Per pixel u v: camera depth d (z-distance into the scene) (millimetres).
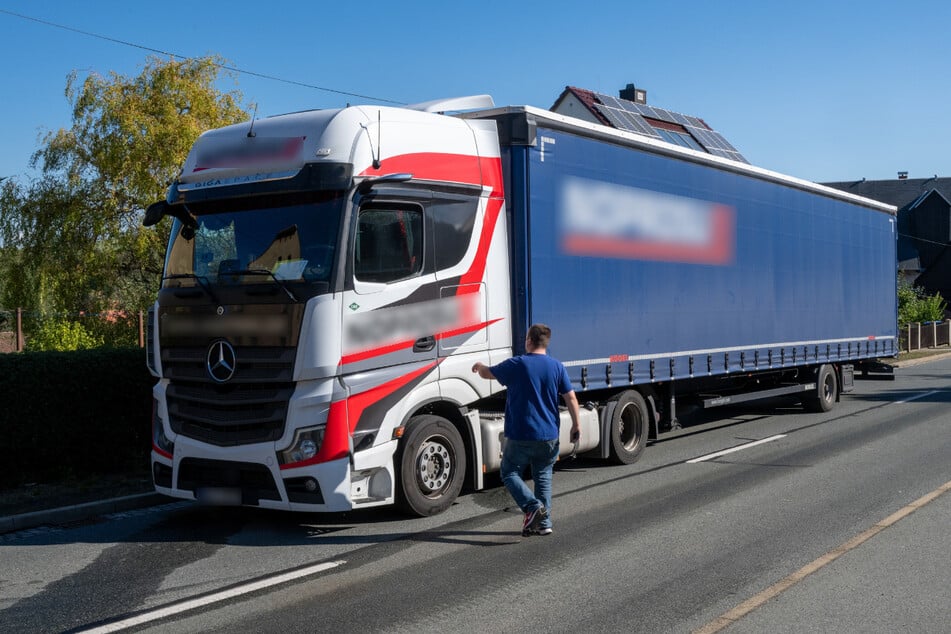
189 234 7695
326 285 6863
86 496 8508
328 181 6988
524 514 7145
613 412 9961
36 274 23734
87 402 9352
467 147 8164
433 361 7664
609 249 9703
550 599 5453
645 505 8078
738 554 6383
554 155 8938
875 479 9125
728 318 11992
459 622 5078
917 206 59562
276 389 6949
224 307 7184
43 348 16141
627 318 9969
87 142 23562
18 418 8781
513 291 8578
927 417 14461
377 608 5363
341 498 6863
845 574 5848
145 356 9953
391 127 7492
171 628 5105
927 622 4938
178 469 7449
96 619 5293
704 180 11484
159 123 22781
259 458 6969
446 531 7246
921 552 6352
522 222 8547
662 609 5219
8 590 5914
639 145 10203
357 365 7016
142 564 6496
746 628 4871
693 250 11211
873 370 18125
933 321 41594
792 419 14609
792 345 13812
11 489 8930
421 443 7613
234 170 7445
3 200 23859
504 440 8406
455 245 7938
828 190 15102
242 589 5820
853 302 16203
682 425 13953
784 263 13570
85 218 23594
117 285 24391
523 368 6906
